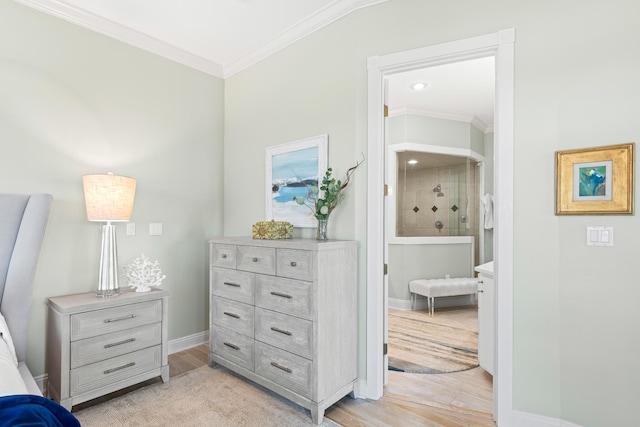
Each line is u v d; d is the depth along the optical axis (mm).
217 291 2732
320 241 2289
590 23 1725
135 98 2885
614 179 1664
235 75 3443
